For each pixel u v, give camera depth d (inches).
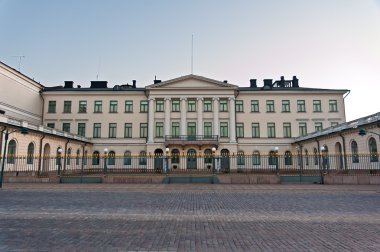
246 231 307.1
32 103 1800.0
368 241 269.7
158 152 1865.2
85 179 954.1
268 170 1438.2
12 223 343.9
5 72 1497.3
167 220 364.2
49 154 1411.2
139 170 1642.5
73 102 1934.1
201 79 1913.1
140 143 1908.2
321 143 1512.1
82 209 447.8
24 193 677.3
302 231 307.7
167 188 785.6
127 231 305.9
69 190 741.3
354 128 1183.6
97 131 1921.8
